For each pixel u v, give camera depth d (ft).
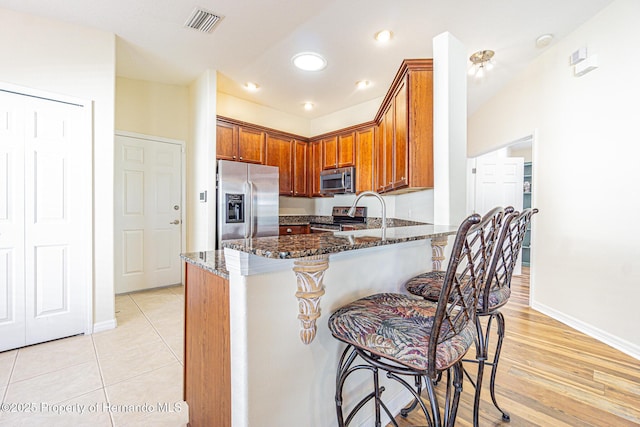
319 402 3.94
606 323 7.86
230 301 3.36
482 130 13.74
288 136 14.83
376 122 12.19
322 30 8.27
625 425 4.84
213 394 3.89
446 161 7.01
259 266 3.25
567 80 8.96
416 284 5.05
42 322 7.45
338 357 4.17
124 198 11.46
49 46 7.54
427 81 7.42
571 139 8.92
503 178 15.43
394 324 3.22
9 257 7.07
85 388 5.62
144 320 8.98
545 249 10.04
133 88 11.59
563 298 9.30
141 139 11.79
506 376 6.24
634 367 6.59
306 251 2.89
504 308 10.68
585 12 7.75
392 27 8.09
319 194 15.46
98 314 8.19
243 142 13.01
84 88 7.97
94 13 7.48
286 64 10.34
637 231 7.13
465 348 3.07
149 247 12.09
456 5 7.17
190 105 12.52
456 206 7.18
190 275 4.59
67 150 7.77
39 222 7.41
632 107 7.22
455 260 2.58
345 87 12.31
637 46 7.07
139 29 8.23
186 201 12.94
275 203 12.74
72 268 7.84
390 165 9.48
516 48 9.40
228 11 7.47
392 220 12.42
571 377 6.20
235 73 11.13
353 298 4.44
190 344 4.61
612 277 7.70
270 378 3.38
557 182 9.48
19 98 7.18
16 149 7.14
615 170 7.64
